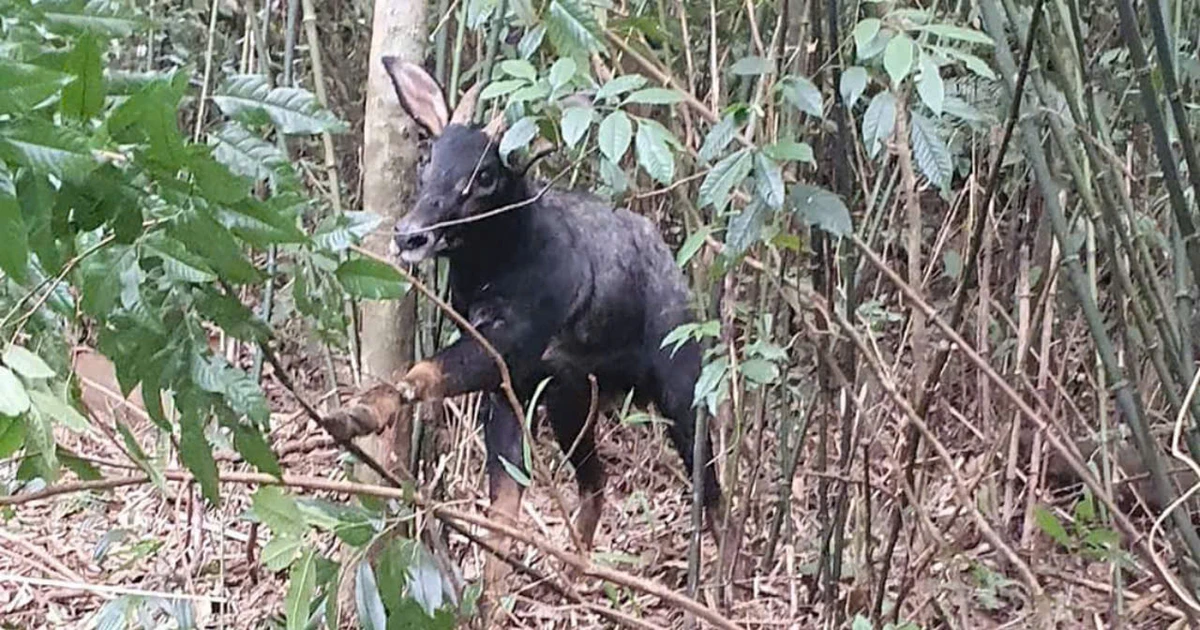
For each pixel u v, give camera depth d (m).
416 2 2.71
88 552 3.36
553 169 3.55
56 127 1.20
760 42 2.55
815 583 3.09
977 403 3.69
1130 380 2.33
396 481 2.13
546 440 4.18
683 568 3.46
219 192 1.39
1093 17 3.24
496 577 2.97
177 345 1.64
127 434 1.70
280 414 3.86
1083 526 2.58
